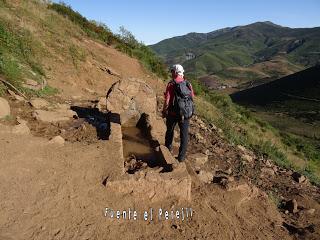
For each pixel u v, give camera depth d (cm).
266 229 581
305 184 1024
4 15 1284
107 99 857
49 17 1644
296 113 9488
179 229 488
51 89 1049
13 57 1019
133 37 2197
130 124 867
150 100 885
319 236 621
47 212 457
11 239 396
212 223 521
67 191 504
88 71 1362
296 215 716
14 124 696
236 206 607
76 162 579
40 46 1266
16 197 471
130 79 874
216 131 1248
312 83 12088
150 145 762
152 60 2053
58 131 722
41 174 532
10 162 545
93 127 780
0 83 852
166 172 557
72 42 1494
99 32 2012
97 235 439
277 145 1977
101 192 515
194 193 581
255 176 893
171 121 688
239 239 510
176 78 675
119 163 588
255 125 2372
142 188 527
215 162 862
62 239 419
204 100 2031
